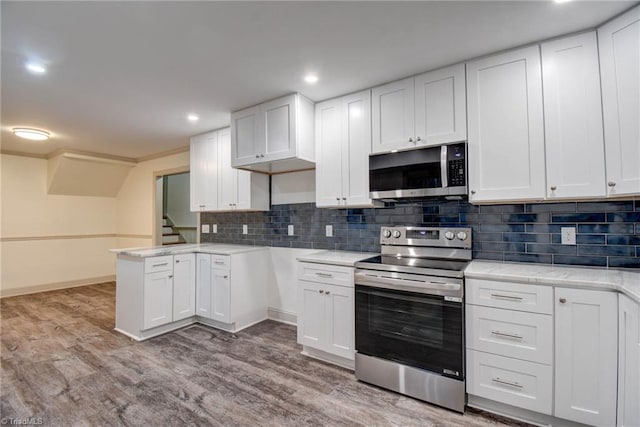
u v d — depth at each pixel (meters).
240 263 3.31
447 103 2.20
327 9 1.62
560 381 1.67
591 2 1.56
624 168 1.64
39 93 2.63
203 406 1.96
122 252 3.19
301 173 3.41
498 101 2.02
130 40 1.88
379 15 1.67
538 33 1.83
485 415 1.87
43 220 5.07
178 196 6.82
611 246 1.96
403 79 2.38
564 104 1.83
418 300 2.03
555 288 1.67
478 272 1.88
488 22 1.73
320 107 2.81
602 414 1.57
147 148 4.64
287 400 2.02
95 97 2.73
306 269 2.60
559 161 1.84
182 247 3.67
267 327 3.36
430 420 1.83
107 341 2.97
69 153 4.65
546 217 2.14
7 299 4.53
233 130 3.08
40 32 1.78
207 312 3.38
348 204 2.65
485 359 1.85
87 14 1.62
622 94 1.64
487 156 2.05
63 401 2.01
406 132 2.36
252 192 3.44
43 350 2.77
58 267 5.21
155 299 3.10
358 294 2.27
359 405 1.97
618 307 1.52
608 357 1.55
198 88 2.56
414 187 2.27
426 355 2.00
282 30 1.80
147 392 2.11
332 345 2.46
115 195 5.87
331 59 2.12
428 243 2.52
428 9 1.62
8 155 4.74
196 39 1.88
